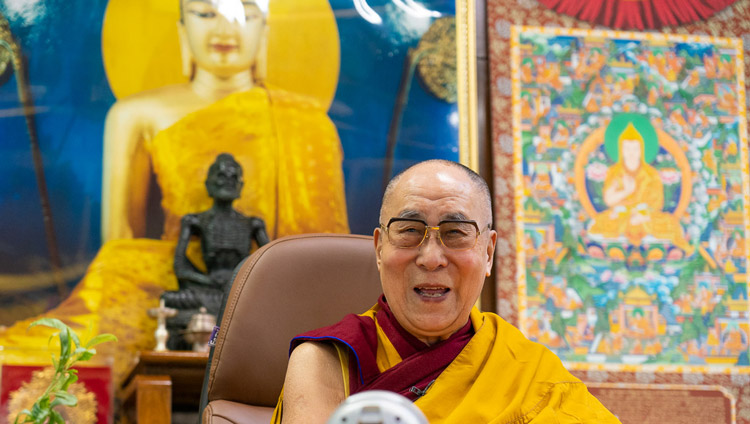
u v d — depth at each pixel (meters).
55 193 4.44
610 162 4.96
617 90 5.06
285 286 2.17
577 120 5.00
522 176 4.87
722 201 5.00
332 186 4.71
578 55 5.08
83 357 2.75
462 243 1.74
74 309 4.32
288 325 2.14
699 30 5.18
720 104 5.12
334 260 2.23
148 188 4.54
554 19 5.11
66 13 4.63
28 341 4.21
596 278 4.80
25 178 4.42
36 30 4.58
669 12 5.18
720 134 5.09
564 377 1.77
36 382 3.72
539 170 4.89
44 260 4.36
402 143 4.82
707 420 4.68
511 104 4.96
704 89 5.13
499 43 5.04
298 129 4.74
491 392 1.69
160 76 4.68
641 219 4.92
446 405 1.68
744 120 5.12
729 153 5.07
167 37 4.73
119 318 4.36
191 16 4.77
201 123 4.66
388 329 1.79
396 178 1.81
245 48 4.79
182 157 4.60
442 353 1.74
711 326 4.82
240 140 4.68
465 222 1.73
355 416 0.90
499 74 4.99
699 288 4.87
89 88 4.58
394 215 1.76
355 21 4.93
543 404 1.70
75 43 4.61
